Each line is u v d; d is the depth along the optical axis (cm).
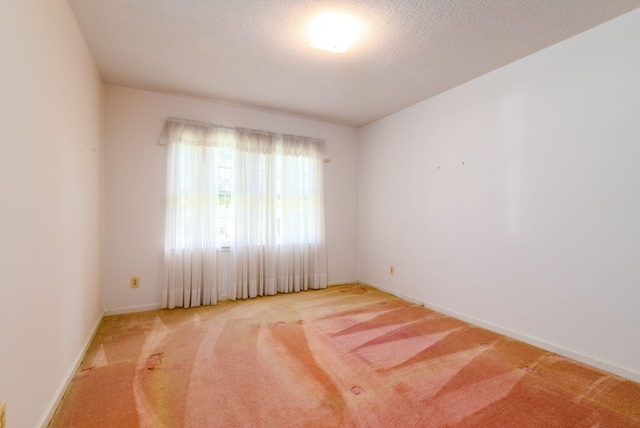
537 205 238
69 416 150
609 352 199
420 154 348
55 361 158
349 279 446
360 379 187
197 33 216
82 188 213
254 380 185
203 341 240
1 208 106
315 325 277
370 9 189
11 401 113
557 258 226
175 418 150
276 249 385
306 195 404
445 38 221
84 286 218
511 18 198
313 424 147
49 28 151
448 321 292
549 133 232
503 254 262
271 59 252
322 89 313
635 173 190
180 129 325
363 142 443
